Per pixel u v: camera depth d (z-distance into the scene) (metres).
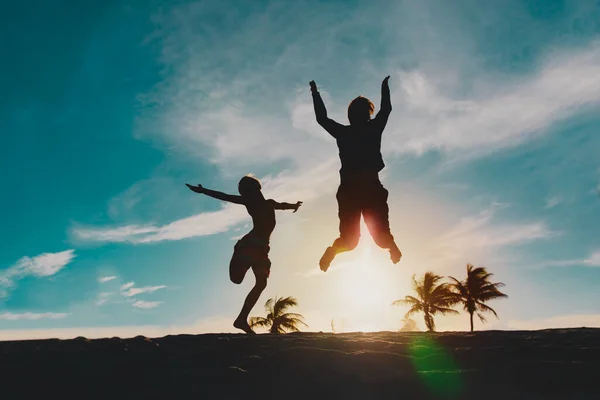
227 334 5.79
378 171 5.45
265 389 4.23
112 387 4.35
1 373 4.50
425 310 53.50
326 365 4.55
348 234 5.37
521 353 4.79
